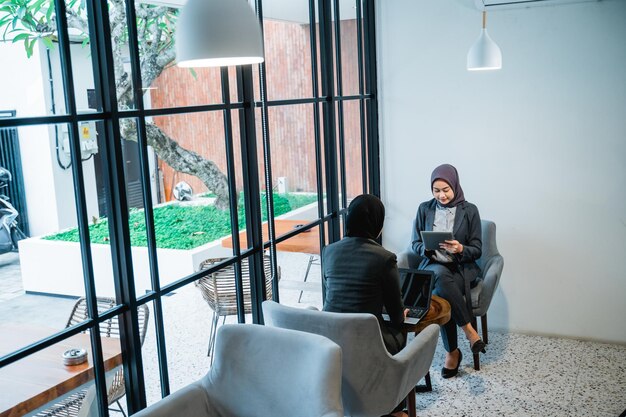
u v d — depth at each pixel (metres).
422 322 3.43
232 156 3.28
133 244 2.65
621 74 4.37
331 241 4.36
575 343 4.72
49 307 2.55
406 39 4.89
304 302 4.10
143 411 2.37
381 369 2.88
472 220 4.28
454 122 4.86
